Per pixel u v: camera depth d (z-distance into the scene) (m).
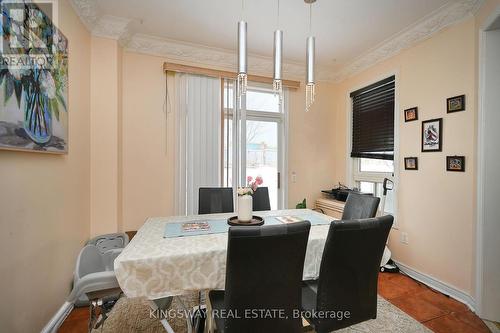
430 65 2.36
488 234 1.83
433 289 2.27
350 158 3.53
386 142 2.96
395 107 2.75
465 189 2.04
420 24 2.42
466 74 2.05
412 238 2.52
